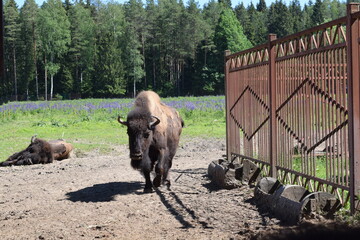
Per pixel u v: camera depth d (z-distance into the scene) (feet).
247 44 320.91
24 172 39.91
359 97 16.46
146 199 24.66
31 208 24.13
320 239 4.38
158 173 26.22
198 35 333.01
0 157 51.24
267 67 24.91
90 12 393.29
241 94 29.19
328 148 18.99
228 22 308.60
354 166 16.47
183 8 366.02
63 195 27.61
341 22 17.26
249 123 27.91
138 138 24.06
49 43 287.69
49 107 129.08
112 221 20.02
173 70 342.44
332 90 18.10
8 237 18.13
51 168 41.98
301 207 16.56
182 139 63.10
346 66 17.17
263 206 19.94
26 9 306.55
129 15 340.80
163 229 18.01
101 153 53.31
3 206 25.14
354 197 16.48
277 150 23.85
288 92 22.30
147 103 25.11
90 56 320.91
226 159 32.14
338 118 17.78
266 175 25.88
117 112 110.73
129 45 313.94
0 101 234.58
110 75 298.97
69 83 310.04
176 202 23.16
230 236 16.01
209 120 91.40
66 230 18.71
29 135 72.54
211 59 311.47
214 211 20.36
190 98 209.67
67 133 74.90
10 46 321.93
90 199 25.73
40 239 17.48
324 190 19.58
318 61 19.19
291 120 22.09
